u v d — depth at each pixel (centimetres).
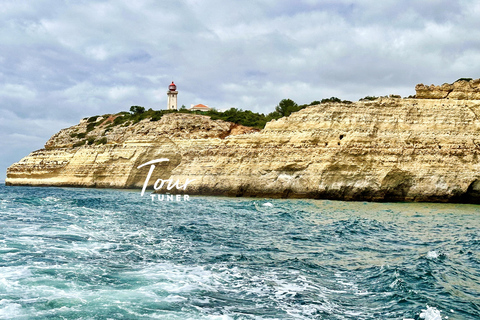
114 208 3600
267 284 1459
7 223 2381
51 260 1598
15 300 1177
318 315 1198
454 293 1404
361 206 4131
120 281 1404
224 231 2528
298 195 4941
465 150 4628
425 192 4600
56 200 4094
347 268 1695
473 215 3516
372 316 1202
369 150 4747
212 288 1388
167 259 1739
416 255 1934
